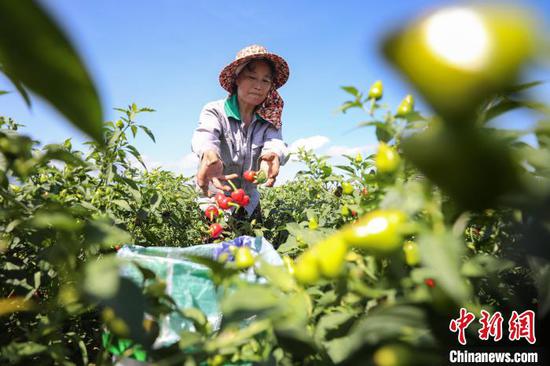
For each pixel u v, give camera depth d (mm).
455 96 312
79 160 1353
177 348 1292
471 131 370
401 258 1157
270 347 1248
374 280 1230
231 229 4094
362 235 870
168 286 1649
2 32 243
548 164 929
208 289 1688
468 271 1132
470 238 1822
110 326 1208
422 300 982
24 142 1340
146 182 5316
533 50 290
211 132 4480
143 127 3133
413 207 963
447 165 385
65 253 1310
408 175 1347
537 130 798
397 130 1191
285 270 1235
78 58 251
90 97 265
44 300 2184
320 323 1169
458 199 405
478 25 287
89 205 2664
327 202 4203
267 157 4527
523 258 1487
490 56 287
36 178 3059
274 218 5227
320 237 1761
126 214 4203
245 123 4965
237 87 4938
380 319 958
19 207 1546
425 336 1008
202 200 4832
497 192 393
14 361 1332
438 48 284
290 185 6840
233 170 4887
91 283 796
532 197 558
